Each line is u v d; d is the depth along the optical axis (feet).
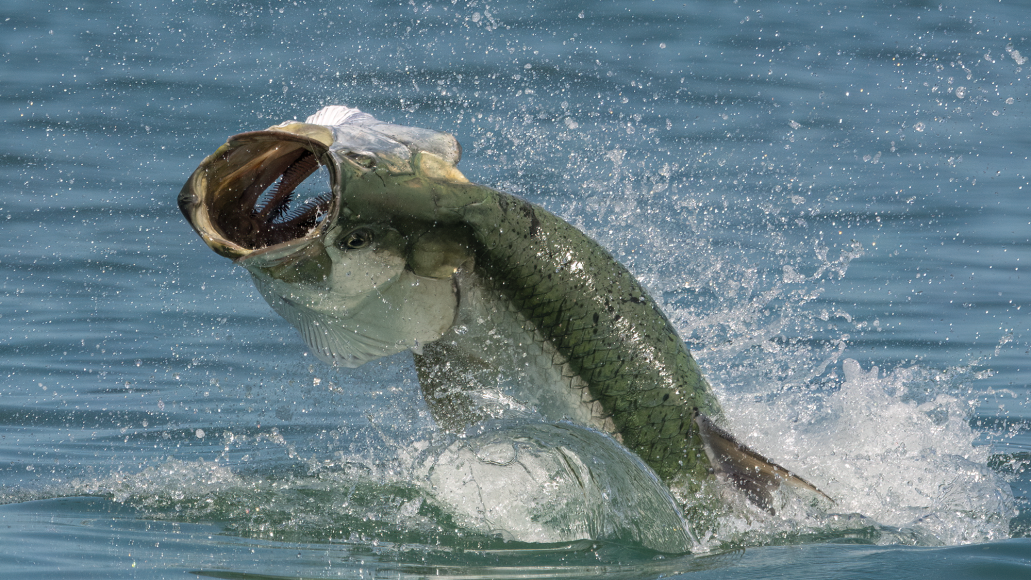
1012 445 73.51
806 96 173.06
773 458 64.75
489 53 178.70
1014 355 92.02
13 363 84.69
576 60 179.32
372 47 178.19
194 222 44.80
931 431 69.97
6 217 117.29
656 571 49.08
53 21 191.93
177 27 189.78
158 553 49.34
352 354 53.31
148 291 100.68
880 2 232.94
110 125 145.07
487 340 54.60
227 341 90.53
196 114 149.18
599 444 55.36
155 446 69.51
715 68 183.52
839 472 63.62
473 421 58.49
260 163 46.26
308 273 48.47
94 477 62.54
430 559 50.01
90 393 79.51
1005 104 173.68
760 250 111.65
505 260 52.26
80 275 104.12
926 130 161.27
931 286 107.96
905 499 61.36
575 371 55.11
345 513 56.34
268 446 69.10
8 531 52.21
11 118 146.20
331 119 51.75
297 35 184.14
